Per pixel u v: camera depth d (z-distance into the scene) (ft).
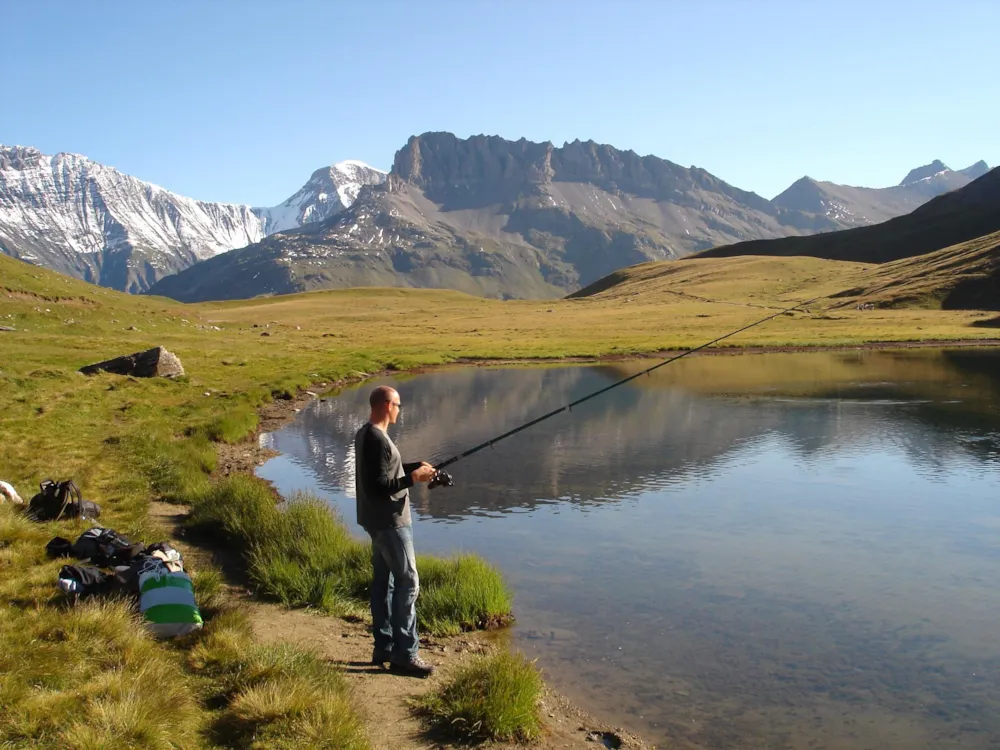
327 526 43.57
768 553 46.68
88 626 25.21
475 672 25.72
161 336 215.31
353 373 158.92
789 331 284.41
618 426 96.12
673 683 29.81
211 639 26.89
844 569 44.04
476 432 92.43
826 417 100.42
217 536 44.55
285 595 35.12
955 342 231.91
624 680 29.86
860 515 55.67
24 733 18.67
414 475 26.89
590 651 32.55
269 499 48.16
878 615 37.37
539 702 26.96
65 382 99.86
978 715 27.94
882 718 27.45
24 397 84.23
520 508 57.93
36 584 28.99
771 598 39.29
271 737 20.47
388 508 26.61
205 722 21.43
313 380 143.84
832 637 34.65
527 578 42.14
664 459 76.28
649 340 258.37
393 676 27.25
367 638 31.35
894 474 68.69
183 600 28.48
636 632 34.73
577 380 154.10
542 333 315.17
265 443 83.97
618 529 52.16
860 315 340.80
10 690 20.20
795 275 568.82
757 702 28.48
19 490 44.68
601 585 41.06
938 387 128.57
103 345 164.96
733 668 31.32
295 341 248.32
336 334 310.04
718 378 150.30
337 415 105.50
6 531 34.12
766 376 152.35
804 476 68.33
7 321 189.47
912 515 55.62
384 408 26.94
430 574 38.50
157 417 85.40
